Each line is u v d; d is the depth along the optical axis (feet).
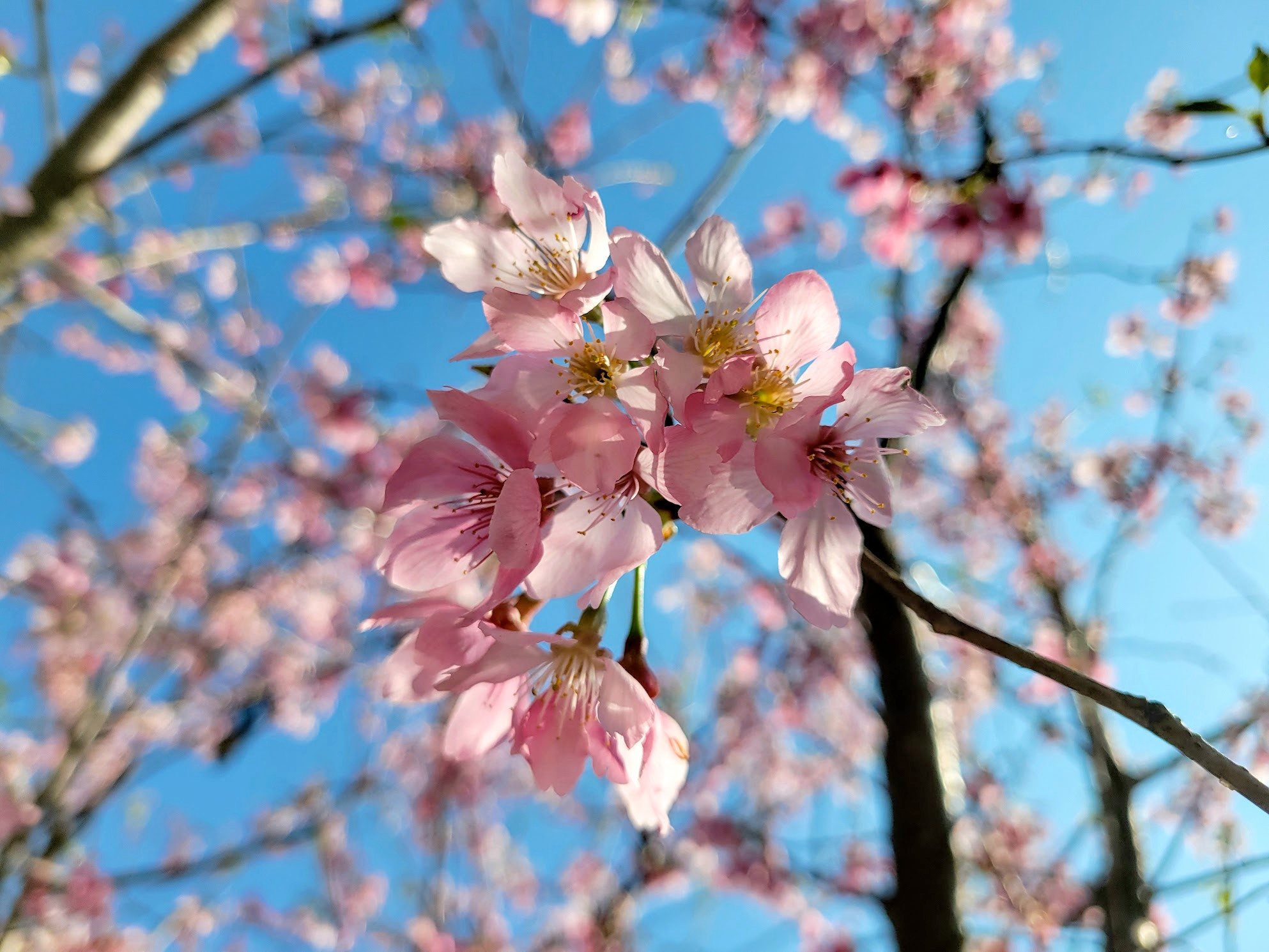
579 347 4.92
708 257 5.14
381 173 25.31
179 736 25.93
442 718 25.94
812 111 22.95
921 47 20.03
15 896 17.02
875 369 5.39
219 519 27.07
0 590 25.48
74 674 26.30
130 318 14.06
